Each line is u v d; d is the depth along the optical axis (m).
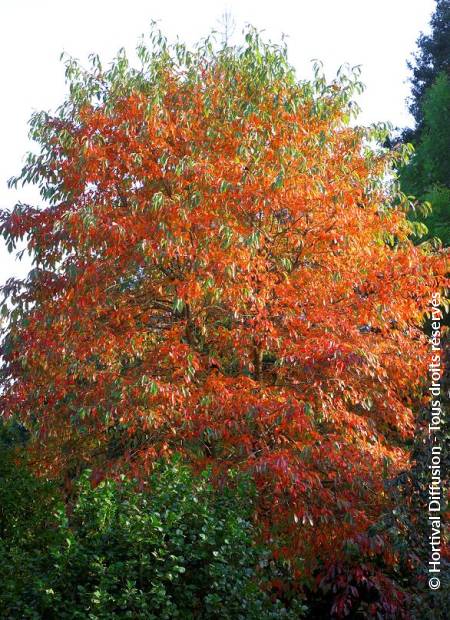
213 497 7.42
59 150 10.93
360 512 8.95
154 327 11.14
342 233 10.43
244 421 9.33
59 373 10.41
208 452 10.47
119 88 10.94
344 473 9.07
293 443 9.56
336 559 9.23
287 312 9.84
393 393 10.43
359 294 10.93
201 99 11.01
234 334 9.94
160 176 10.48
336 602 9.16
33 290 10.75
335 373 9.39
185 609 6.45
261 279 9.96
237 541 6.83
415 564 8.40
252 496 8.48
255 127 10.65
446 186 22.47
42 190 10.96
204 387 9.67
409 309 10.60
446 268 10.66
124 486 7.28
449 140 22.19
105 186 10.53
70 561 6.36
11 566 6.50
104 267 10.21
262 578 7.52
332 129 11.57
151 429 9.85
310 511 9.06
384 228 11.04
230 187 9.94
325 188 10.66
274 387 10.07
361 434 10.01
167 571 6.36
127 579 6.24
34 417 11.14
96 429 10.53
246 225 10.57
